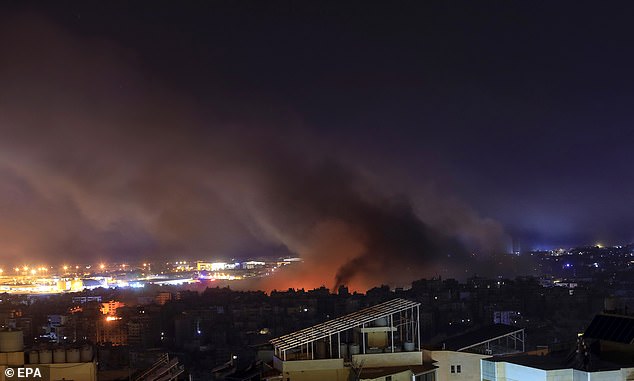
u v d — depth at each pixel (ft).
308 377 233.76
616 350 222.89
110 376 235.81
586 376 192.95
